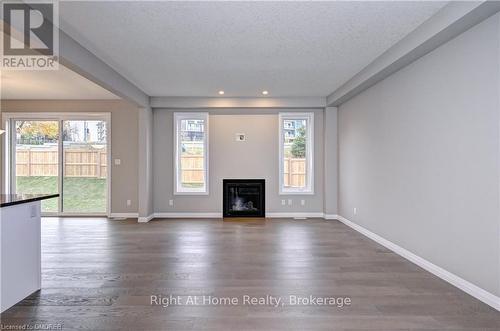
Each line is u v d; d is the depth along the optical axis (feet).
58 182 26.35
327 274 13.03
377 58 15.99
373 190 18.80
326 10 10.94
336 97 22.70
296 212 26.48
